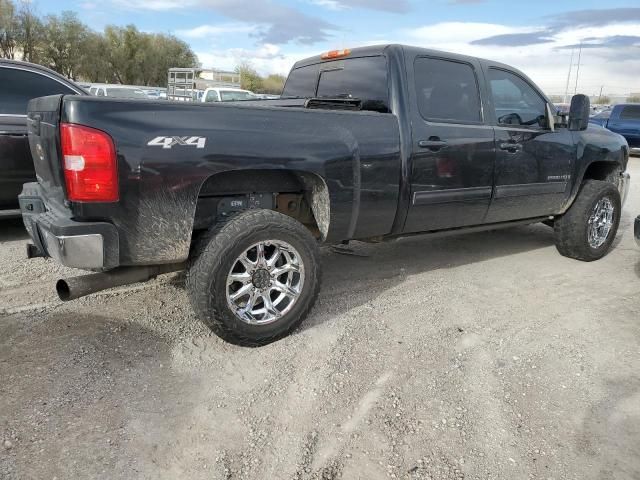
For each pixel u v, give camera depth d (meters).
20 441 2.57
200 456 2.55
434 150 4.22
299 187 3.85
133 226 3.06
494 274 5.28
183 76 23.81
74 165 2.88
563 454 2.65
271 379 3.20
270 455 2.57
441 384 3.21
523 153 4.92
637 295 4.81
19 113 5.60
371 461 2.55
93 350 3.45
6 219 6.60
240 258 3.33
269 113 3.43
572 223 5.60
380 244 6.23
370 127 3.86
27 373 3.15
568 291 4.86
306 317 3.76
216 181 3.51
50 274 4.74
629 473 2.53
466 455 2.62
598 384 3.28
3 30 36.62
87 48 40.84
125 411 2.85
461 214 4.61
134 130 2.96
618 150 5.98
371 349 3.61
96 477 2.38
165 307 4.14
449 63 4.49
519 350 3.67
